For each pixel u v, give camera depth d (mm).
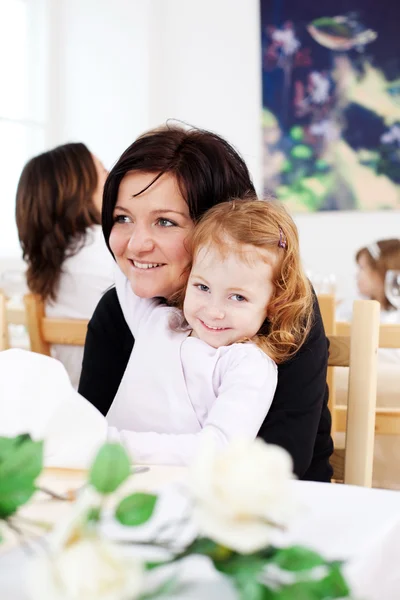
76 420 720
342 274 4035
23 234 1947
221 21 4242
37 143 4371
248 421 943
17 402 711
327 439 1143
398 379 1975
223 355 1032
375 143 3980
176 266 1100
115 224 1121
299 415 998
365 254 3133
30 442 420
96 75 4309
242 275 1020
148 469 703
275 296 1056
